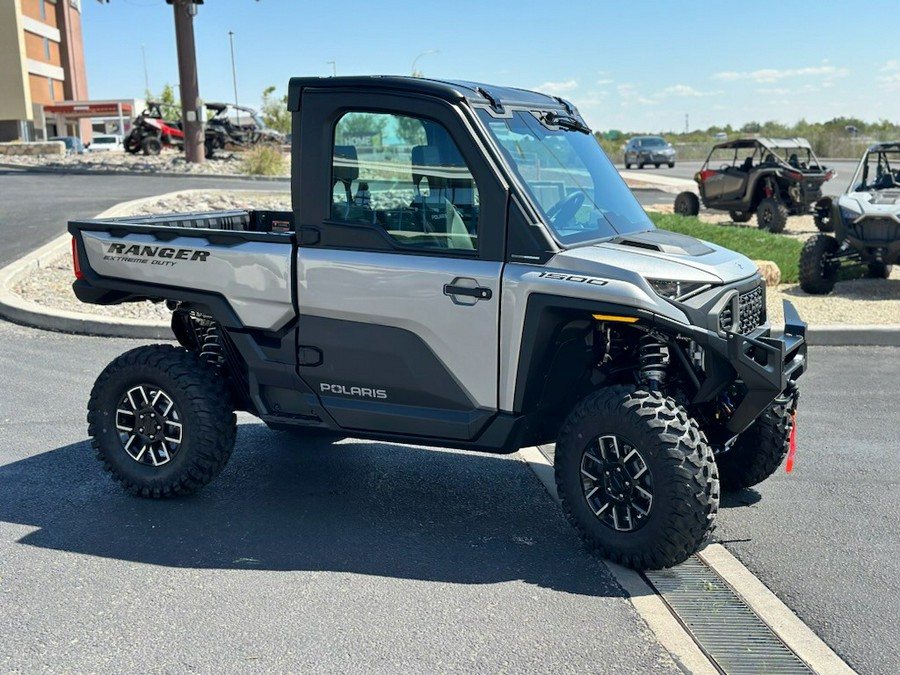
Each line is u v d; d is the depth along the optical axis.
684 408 4.34
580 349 4.28
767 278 11.74
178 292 4.78
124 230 4.90
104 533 4.45
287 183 24.98
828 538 4.52
